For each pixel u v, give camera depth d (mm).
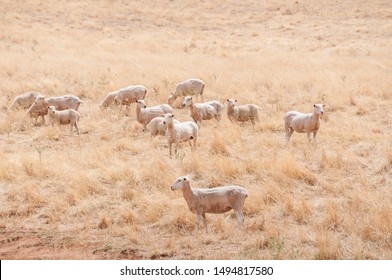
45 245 38094
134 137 64000
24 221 42469
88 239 38875
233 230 38719
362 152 54969
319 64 105750
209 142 58062
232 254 35594
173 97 78438
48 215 43031
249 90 85188
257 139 60406
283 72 97250
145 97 82375
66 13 159750
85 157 54906
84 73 96875
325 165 51000
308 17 162625
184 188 38094
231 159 52906
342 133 60406
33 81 90562
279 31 148875
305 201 42156
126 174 49719
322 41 135500
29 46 122125
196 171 50438
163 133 60469
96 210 43844
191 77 94125
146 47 129250
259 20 162375
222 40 140000
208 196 38312
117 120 71875
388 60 109812
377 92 81625
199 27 156000
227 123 64938
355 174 49781
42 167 51438
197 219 38562
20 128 68875
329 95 79812
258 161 51031
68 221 42375
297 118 57281
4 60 103688
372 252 35531
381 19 154625
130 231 39344
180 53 123500
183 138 55219
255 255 34875
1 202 45656
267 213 41562
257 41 137500
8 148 60875
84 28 148375
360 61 108562
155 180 48344
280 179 47531
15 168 51531
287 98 81188
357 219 39750
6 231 40688
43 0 168250
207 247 36938
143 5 175625
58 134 65125
